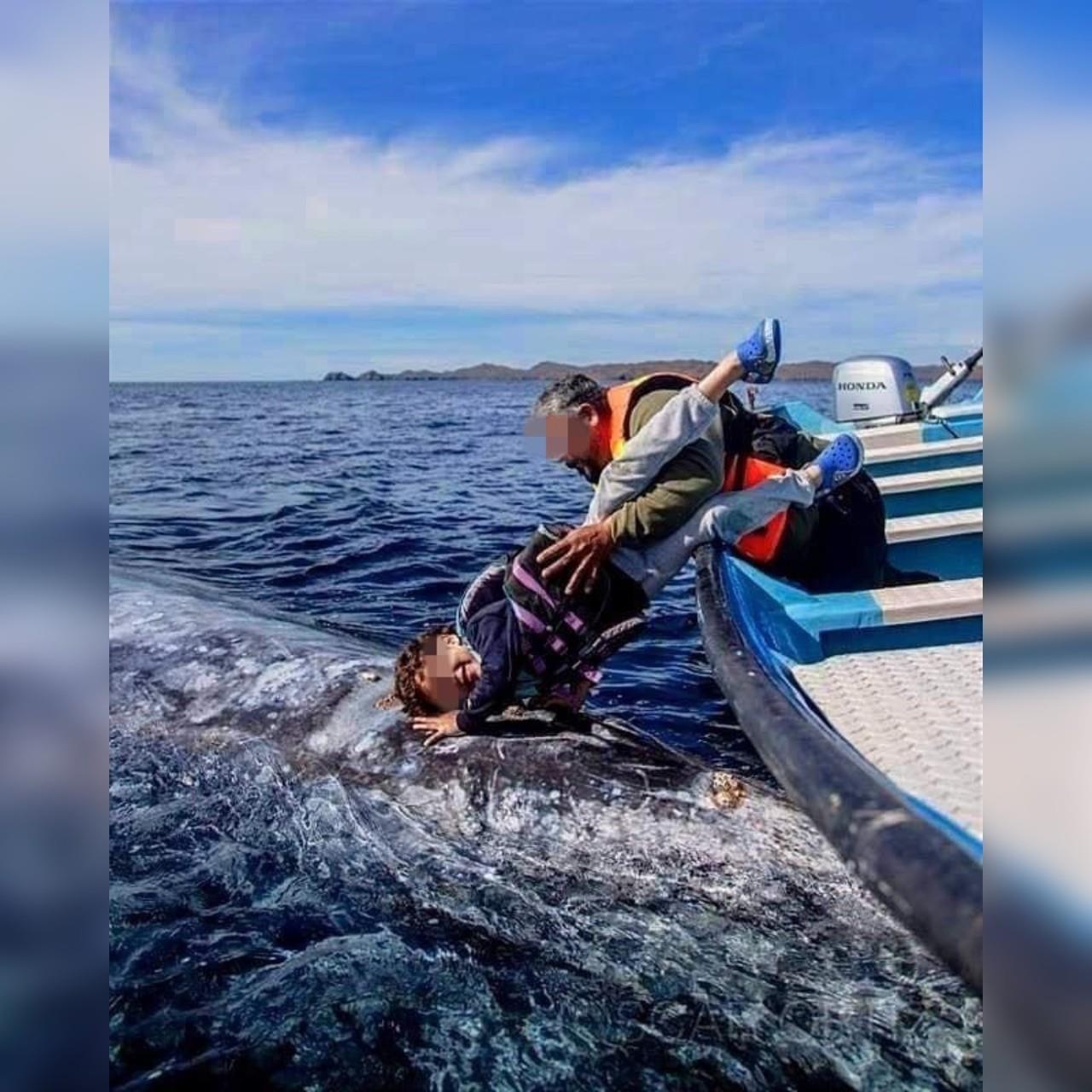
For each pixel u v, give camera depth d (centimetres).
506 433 1509
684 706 434
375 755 345
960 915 162
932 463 517
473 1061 247
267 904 305
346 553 696
